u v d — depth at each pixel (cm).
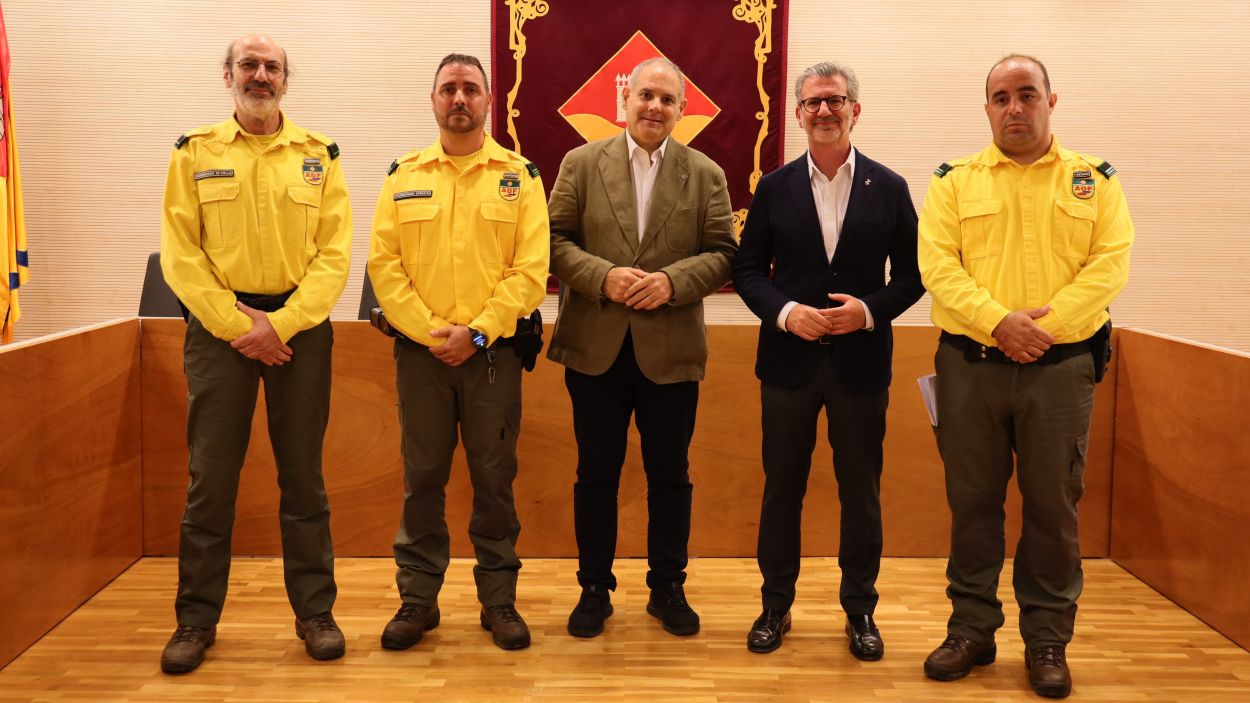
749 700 239
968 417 249
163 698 237
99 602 297
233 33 430
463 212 261
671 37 427
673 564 282
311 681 247
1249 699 242
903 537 343
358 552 336
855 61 434
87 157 435
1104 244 242
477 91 258
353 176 439
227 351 251
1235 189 440
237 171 250
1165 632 283
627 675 252
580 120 429
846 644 273
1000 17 433
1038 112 240
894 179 262
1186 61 434
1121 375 336
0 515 250
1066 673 244
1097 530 345
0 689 241
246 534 336
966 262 249
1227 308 446
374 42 432
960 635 255
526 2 425
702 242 279
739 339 333
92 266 441
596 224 272
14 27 428
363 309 353
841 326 253
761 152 433
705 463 337
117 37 430
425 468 267
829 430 266
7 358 253
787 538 270
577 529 280
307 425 260
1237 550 273
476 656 263
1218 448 282
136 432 328
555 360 278
